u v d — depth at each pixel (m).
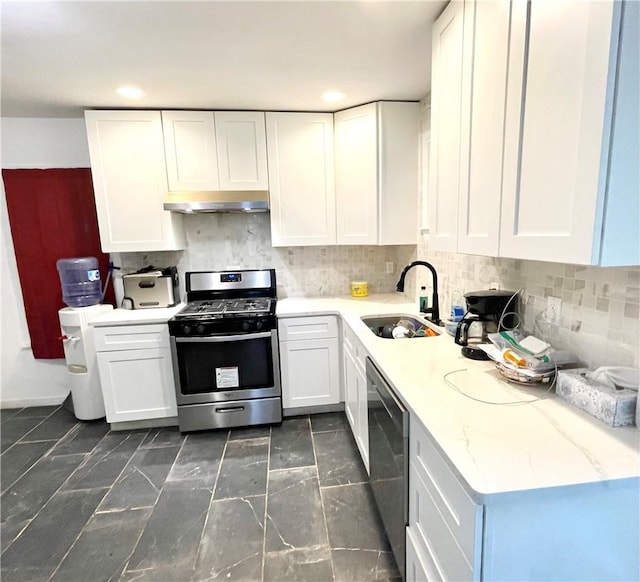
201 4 1.32
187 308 2.63
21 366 2.97
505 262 1.57
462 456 0.82
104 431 2.57
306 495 1.87
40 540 1.63
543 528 0.78
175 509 1.79
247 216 2.96
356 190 2.58
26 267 2.81
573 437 0.89
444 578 0.94
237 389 2.51
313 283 3.09
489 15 1.08
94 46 1.60
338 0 1.32
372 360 1.59
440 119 1.46
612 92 0.71
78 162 2.76
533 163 0.93
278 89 2.17
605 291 1.06
